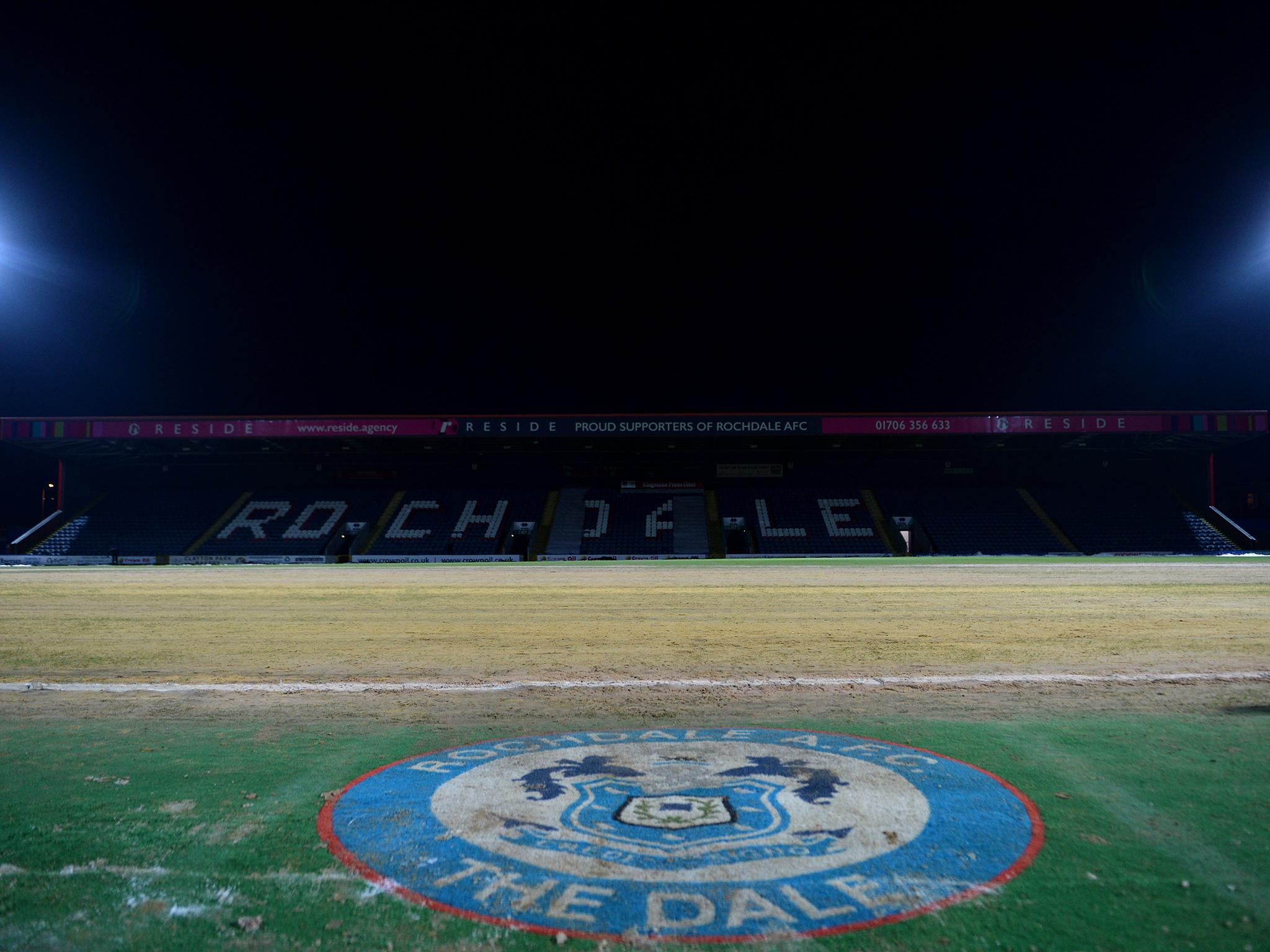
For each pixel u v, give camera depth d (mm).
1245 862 3246
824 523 49594
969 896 2953
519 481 54406
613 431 47562
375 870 3260
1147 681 7520
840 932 2705
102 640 11445
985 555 45031
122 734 5727
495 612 14961
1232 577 23047
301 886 3131
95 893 3096
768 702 6711
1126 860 3258
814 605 15797
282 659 9508
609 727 5812
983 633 11344
